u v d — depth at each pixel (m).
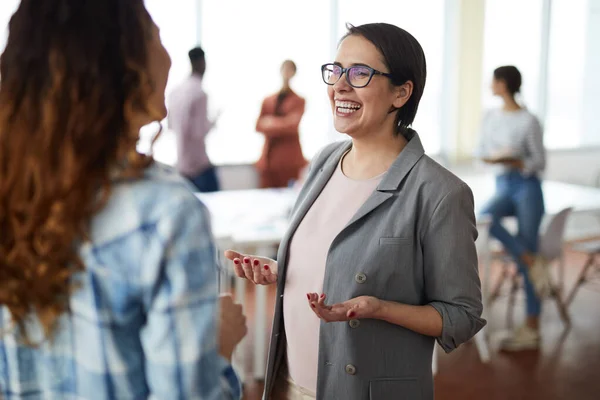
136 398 1.00
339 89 1.73
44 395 1.03
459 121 7.55
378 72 1.69
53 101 0.95
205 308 0.99
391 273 1.68
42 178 0.94
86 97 0.95
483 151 4.44
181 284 0.97
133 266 0.97
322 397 1.75
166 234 0.97
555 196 5.13
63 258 0.96
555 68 7.90
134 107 0.98
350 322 1.69
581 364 4.11
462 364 4.10
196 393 0.98
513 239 4.32
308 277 1.80
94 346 0.98
